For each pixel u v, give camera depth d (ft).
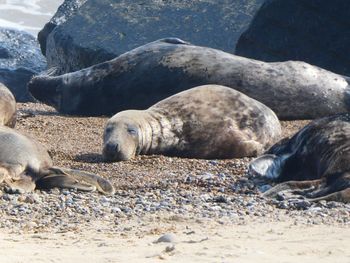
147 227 116.57
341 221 119.96
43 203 134.41
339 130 152.56
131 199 139.74
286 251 95.81
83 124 221.46
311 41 281.13
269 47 285.02
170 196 142.92
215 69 236.84
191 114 192.24
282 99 233.55
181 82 237.25
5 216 125.29
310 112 234.38
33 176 146.10
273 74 234.99
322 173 149.79
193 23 312.91
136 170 170.19
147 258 91.50
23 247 101.30
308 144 155.12
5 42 368.68
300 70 236.02
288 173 156.87
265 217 124.06
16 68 347.15
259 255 92.17
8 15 479.41
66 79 247.50
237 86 234.17
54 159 180.24
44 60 364.38
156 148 189.06
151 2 323.98
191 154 190.60
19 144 146.82
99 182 147.02
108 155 178.60
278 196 140.15
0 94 199.52
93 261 90.99
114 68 244.01
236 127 191.93
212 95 196.13
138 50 246.68
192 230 112.78
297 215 125.70
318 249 96.78
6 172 142.72
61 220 122.72
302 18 281.13
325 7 279.28
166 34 310.04
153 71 240.32
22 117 226.38
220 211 129.08
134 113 189.47
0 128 150.61
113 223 120.37
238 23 310.86
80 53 307.17
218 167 173.58
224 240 103.14
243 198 141.38
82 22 318.24
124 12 319.88
